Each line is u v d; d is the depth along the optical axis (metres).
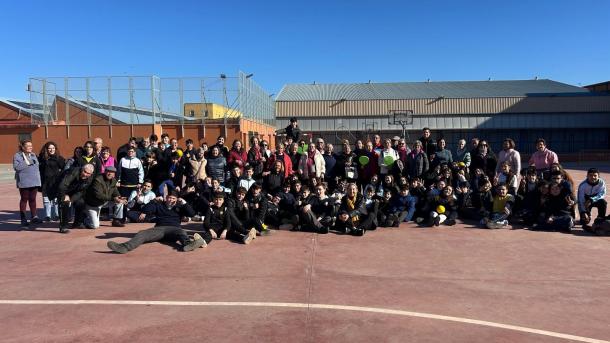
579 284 5.64
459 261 6.71
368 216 8.97
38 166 9.62
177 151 10.81
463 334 4.17
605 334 4.20
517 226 9.44
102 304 4.89
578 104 46.34
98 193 8.83
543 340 4.06
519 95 46.69
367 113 47.00
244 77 26.66
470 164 11.01
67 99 26.19
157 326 4.32
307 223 8.93
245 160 10.86
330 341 4.02
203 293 5.25
